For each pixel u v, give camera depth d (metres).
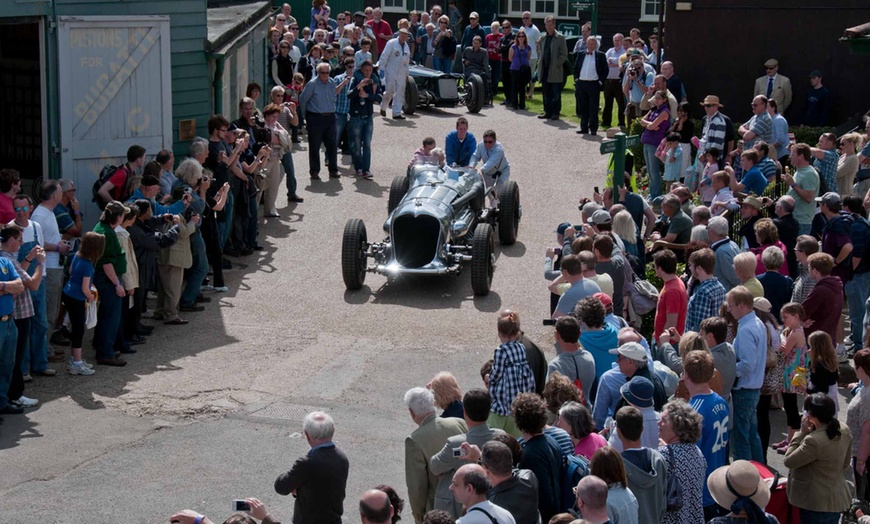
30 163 17.38
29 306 10.19
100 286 11.14
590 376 8.25
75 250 12.04
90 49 13.88
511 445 6.62
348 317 13.13
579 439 6.96
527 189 18.72
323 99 18.16
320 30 23.64
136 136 14.54
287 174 17.39
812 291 10.78
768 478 7.75
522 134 22.56
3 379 9.93
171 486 8.70
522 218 17.23
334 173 18.86
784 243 12.76
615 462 6.15
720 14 20.72
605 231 11.50
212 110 16.12
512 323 8.33
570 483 6.63
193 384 10.94
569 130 23.09
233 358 11.72
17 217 10.55
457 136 16.44
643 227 14.34
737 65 20.86
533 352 8.47
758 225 11.77
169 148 14.95
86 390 10.66
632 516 6.08
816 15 20.30
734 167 16.84
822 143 15.04
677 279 10.02
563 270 9.75
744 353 8.86
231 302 13.52
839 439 7.81
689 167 17.61
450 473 6.80
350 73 18.70
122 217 11.23
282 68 21.27
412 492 7.07
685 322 10.03
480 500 5.89
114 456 9.24
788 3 20.34
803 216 13.95
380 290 14.17
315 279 14.45
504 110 25.23
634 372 7.80
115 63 14.15
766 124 16.69
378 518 5.76
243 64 19.00
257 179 15.59
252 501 5.98
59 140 13.84
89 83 13.95
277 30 21.66
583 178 19.45
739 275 10.14
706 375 7.54
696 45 20.94
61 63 13.62
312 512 6.79
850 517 7.93
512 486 6.21
